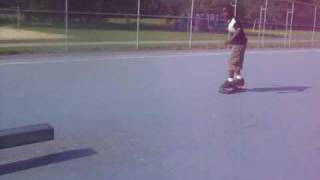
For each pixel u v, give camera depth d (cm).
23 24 2686
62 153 570
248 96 1017
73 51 1852
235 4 2448
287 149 627
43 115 753
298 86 1201
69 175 501
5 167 518
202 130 704
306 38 3403
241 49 1041
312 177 525
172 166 541
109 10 2994
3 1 2644
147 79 1180
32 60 1460
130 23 3097
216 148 616
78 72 1240
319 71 1577
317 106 937
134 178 500
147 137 652
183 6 2934
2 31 2559
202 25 2920
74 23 2905
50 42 2189
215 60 1741
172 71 1360
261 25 3189
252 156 591
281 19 3259
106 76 1194
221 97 985
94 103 859
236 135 686
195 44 2494
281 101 975
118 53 1827
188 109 847
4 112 763
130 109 823
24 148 583
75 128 683
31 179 486
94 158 556
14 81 1052
